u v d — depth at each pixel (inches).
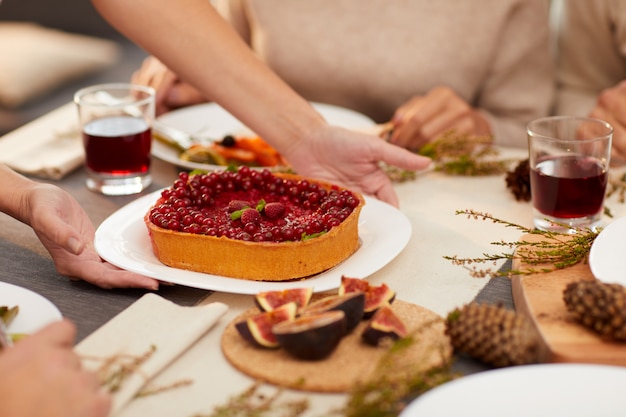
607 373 31.8
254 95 48.1
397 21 62.6
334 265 39.7
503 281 39.8
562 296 36.6
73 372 30.3
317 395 33.2
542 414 30.8
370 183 47.1
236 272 38.9
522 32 63.1
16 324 35.5
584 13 64.5
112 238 41.4
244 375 34.2
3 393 29.9
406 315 36.4
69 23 108.0
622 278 36.7
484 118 59.8
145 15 47.5
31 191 40.5
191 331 35.4
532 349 33.9
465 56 62.7
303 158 48.3
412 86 63.1
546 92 64.6
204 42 47.9
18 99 93.0
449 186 48.9
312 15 63.4
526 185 46.4
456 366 34.5
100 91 52.4
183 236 39.0
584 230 41.7
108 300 38.8
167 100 60.7
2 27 106.4
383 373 32.5
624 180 47.8
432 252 42.1
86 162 48.6
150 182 49.6
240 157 51.5
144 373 33.5
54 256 40.0
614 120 52.9
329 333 33.6
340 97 64.7
